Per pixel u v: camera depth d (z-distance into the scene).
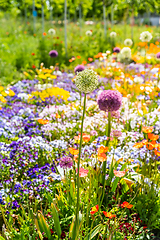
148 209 2.75
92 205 2.65
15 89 6.07
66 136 3.91
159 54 7.02
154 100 5.12
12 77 7.66
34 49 10.59
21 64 8.80
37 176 3.11
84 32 15.23
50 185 2.94
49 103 5.21
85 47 10.82
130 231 2.49
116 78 5.62
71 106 4.93
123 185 2.84
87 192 2.65
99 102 2.74
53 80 6.62
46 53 9.70
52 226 2.54
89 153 3.36
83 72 1.89
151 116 4.29
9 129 4.06
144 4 13.00
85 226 2.44
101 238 2.33
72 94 5.41
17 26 17.17
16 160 3.38
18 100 5.71
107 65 7.77
